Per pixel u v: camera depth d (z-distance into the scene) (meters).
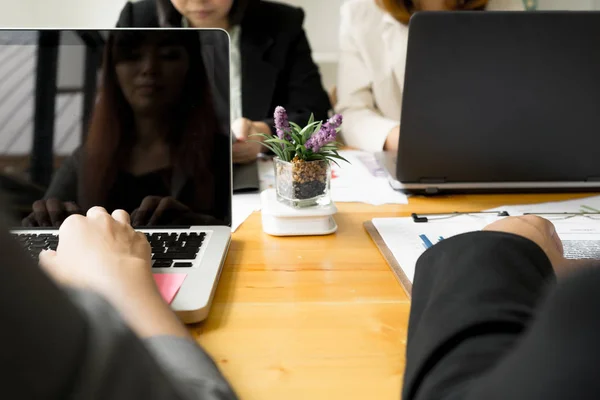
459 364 0.31
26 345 0.16
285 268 0.66
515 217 0.59
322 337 0.51
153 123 0.73
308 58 1.70
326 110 1.65
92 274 0.46
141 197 0.74
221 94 0.73
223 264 0.66
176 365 0.37
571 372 0.24
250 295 0.59
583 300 0.26
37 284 0.17
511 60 0.83
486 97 0.85
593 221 0.78
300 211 0.75
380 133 1.22
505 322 0.33
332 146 0.78
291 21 1.69
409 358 0.36
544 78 0.84
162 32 0.72
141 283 0.47
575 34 0.81
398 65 1.55
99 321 0.20
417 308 0.41
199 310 0.52
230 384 0.40
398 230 0.76
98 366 0.18
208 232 0.71
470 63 0.83
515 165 0.89
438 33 0.81
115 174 0.73
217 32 0.72
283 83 1.66
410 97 0.85
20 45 0.71
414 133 0.87
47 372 0.17
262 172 1.06
